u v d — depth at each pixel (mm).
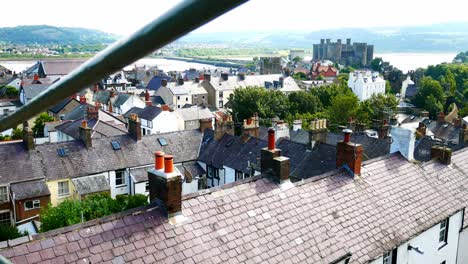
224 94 112250
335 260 14742
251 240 14148
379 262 16375
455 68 149250
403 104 106625
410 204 19062
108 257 11984
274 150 17016
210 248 13320
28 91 87812
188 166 42688
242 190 15867
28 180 35812
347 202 17562
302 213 16047
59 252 11641
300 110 81500
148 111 67938
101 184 37812
